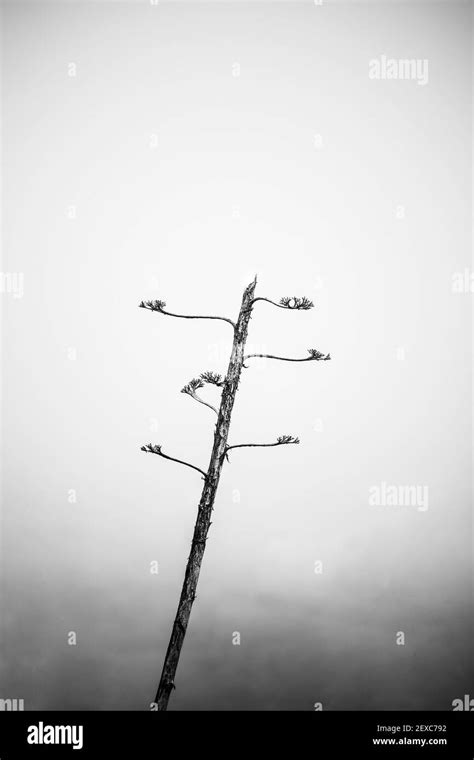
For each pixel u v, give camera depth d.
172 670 5.10
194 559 5.16
